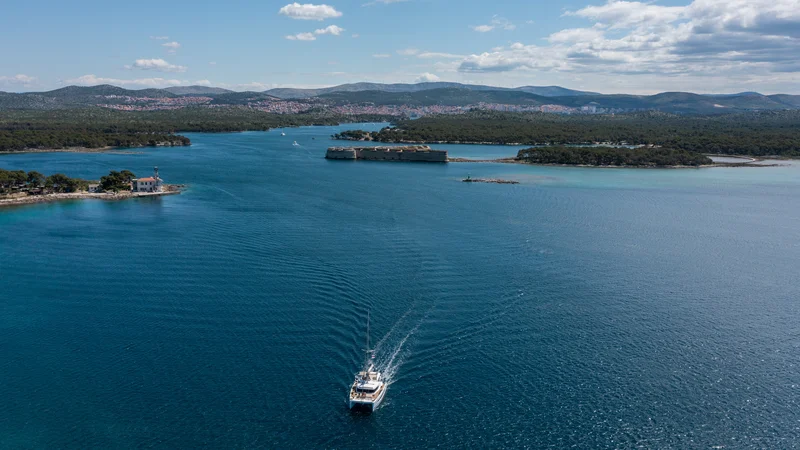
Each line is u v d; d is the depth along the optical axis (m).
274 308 111.94
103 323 105.44
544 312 113.88
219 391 84.69
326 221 184.00
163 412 80.00
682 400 86.00
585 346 100.75
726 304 121.81
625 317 113.19
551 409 82.94
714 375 92.94
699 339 105.00
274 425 77.81
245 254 145.50
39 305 113.50
